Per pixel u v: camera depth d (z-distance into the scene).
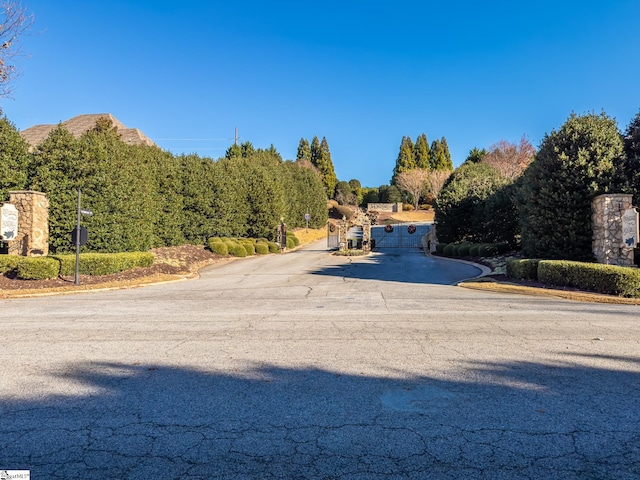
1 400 4.27
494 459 3.13
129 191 20.16
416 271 20.09
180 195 27.38
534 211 16.33
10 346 6.37
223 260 26.91
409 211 70.56
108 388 4.60
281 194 37.91
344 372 5.05
